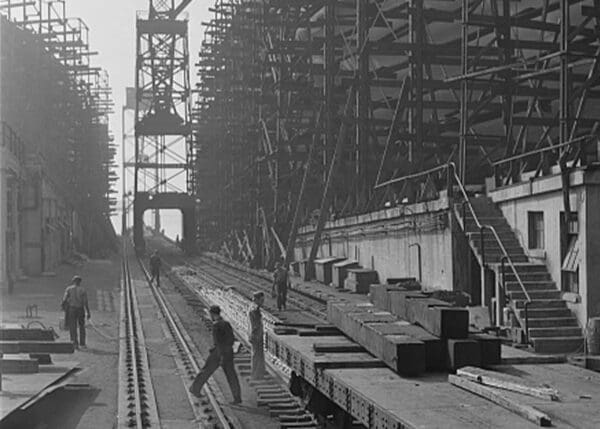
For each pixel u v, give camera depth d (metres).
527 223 19.00
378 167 32.97
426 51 29.62
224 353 12.75
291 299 28.98
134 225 82.94
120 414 11.68
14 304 29.00
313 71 36.94
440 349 8.34
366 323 9.52
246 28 51.09
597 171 16.38
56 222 54.09
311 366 9.11
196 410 12.06
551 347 15.74
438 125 31.19
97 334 21.34
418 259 24.12
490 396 6.88
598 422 6.02
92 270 52.38
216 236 77.75
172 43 80.62
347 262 31.89
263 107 46.75
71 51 59.22
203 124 80.31
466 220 20.31
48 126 53.84
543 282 17.56
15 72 47.97
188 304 29.84
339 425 9.66
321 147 36.94
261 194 47.81
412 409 6.54
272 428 11.00
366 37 31.44
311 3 36.56
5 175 35.56
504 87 24.58
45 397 10.88
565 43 19.02
